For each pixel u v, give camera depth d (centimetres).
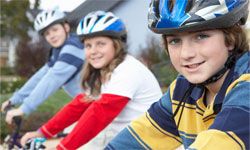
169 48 147
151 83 270
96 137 275
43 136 293
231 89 138
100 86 278
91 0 1348
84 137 248
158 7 147
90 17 279
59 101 991
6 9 2605
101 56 271
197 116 158
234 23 142
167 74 890
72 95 364
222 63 143
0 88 1559
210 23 137
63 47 355
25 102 332
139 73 264
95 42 273
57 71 342
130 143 188
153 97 269
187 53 141
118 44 272
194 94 160
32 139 285
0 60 3042
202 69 142
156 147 185
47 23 388
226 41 143
